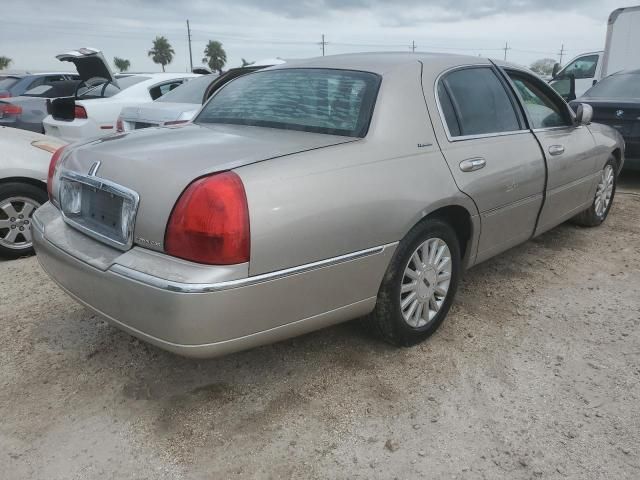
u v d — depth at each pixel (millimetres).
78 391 2664
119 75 9961
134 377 2777
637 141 6477
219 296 2078
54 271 2689
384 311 2812
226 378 2773
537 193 3691
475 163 3062
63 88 9266
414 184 2686
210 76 6594
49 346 3059
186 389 2686
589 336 3191
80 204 2625
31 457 2236
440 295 3115
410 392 2660
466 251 3250
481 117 3322
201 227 2078
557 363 2912
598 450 2281
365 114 2740
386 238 2584
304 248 2275
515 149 3439
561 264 4312
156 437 2352
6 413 2496
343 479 2129
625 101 6680
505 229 3492
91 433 2375
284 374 2803
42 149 4602
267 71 3475
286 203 2217
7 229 4410
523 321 3371
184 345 2137
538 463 2211
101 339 3135
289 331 2385
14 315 3420
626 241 4852
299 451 2273
